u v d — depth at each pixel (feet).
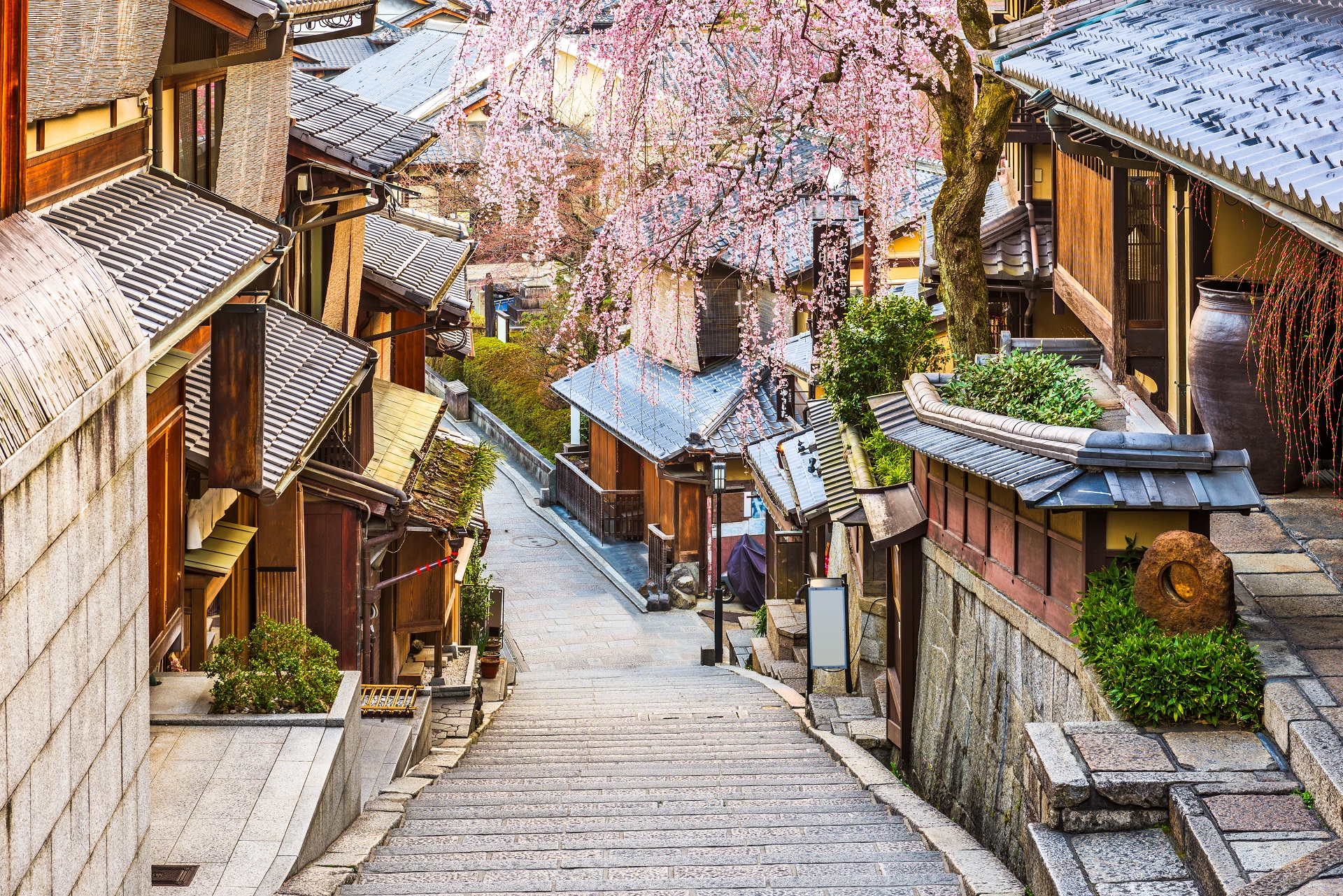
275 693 27.84
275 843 22.31
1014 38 37.73
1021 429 27.86
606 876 23.26
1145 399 40.60
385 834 26.99
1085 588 24.07
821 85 43.04
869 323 49.85
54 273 15.30
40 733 12.73
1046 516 26.23
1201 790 18.71
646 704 57.67
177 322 20.51
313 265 45.68
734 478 92.84
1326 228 16.93
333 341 39.75
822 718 44.39
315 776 25.04
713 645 85.61
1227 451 24.16
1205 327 31.12
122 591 15.93
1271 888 15.40
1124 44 31.60
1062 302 54.70
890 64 40.45
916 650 37.60
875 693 44.91
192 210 25.91
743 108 44.98
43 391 13.07
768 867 23.84
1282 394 29.99
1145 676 20.88
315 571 39.60
